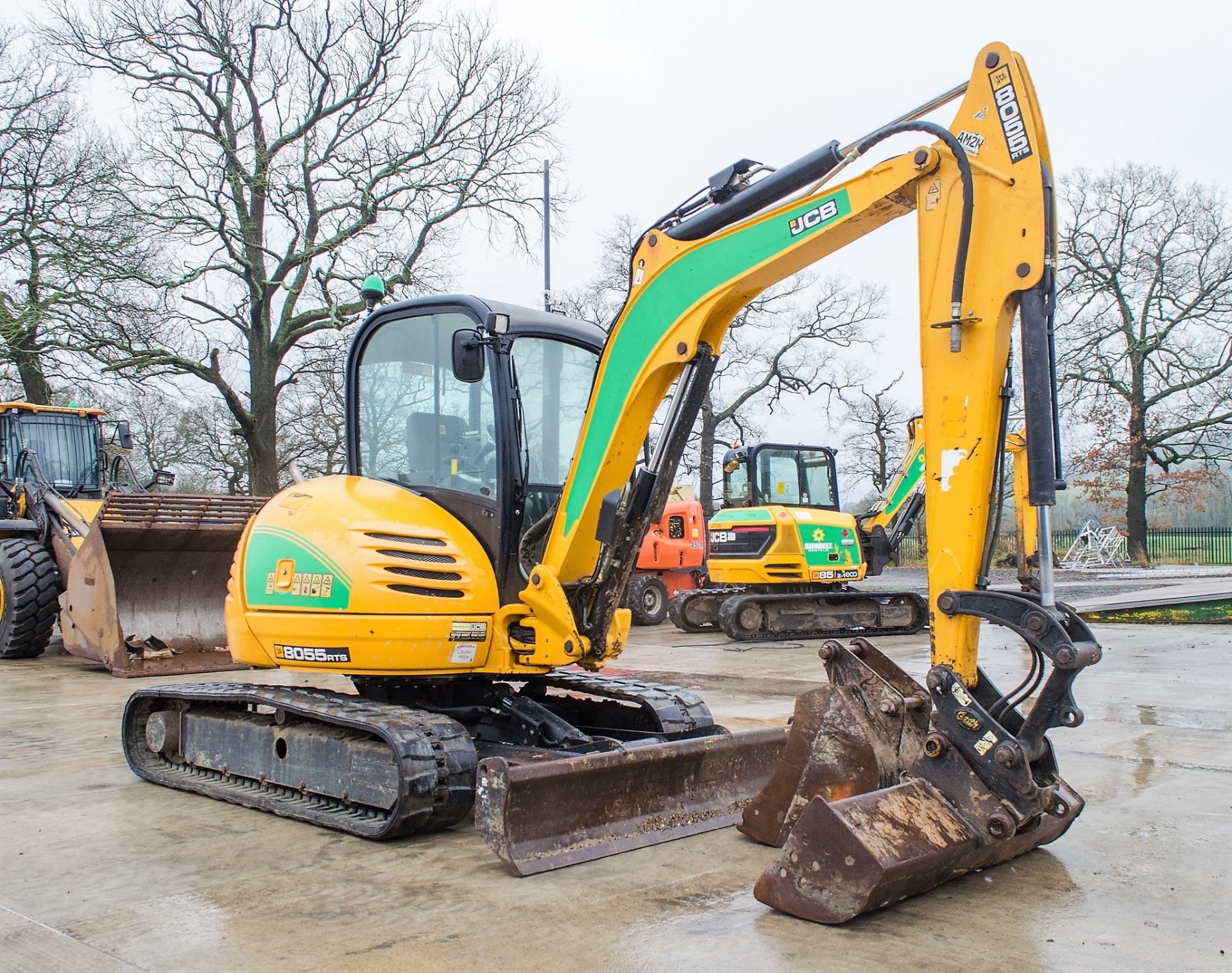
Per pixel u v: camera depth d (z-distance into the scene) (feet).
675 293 14.56
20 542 36.04
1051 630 10.81
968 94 12.03
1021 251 11.50
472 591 15.76
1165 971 9.69
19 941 10.62
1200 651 37.01
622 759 13.66
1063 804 13.17
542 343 17.40
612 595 15.46
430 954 10.15
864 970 9.68
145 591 32.19
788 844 11.28
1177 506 127.65
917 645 42.19
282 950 10.30
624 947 10.30
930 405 12.12
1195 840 14.15
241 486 103.60
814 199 13.17
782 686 29.53
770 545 44.27
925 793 11.53
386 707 15.39
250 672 31.83
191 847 14.06
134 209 62.69
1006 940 10.48
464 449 16.67
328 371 71.92
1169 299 98.89
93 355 63.62
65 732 22.72
